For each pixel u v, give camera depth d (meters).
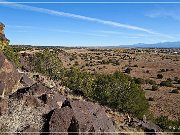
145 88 62.03
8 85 18.28
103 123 16.95
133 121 23.42
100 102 30.52
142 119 28.17
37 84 19.06
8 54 29.61
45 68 38.62
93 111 17.44
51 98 17.97
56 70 38.91
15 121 15.27
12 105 16.25
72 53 156.12
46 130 15.30
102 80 31.94
